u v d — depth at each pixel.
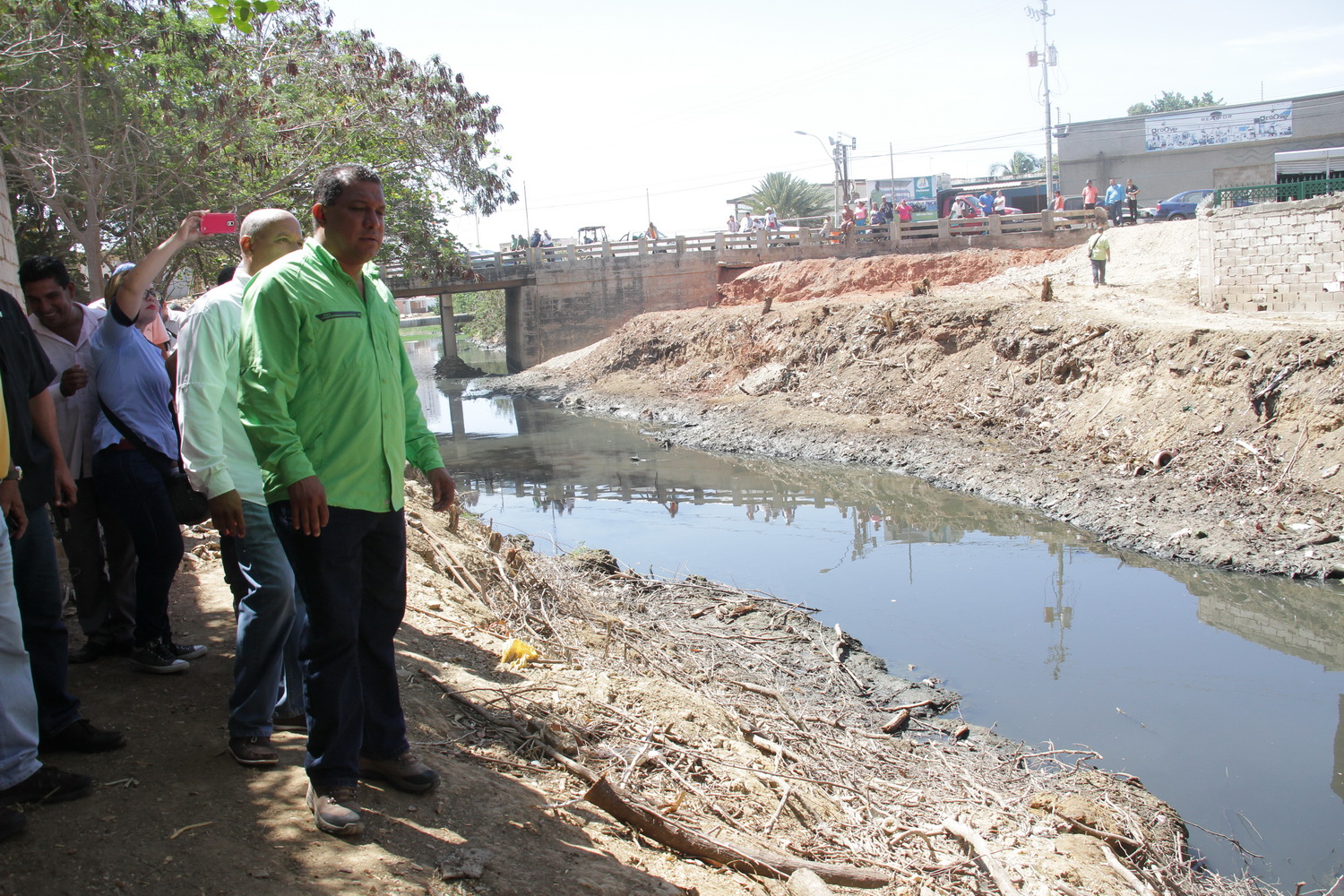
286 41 16.69
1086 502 14.53
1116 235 28.33
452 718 4.94
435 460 4.10
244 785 3.80
